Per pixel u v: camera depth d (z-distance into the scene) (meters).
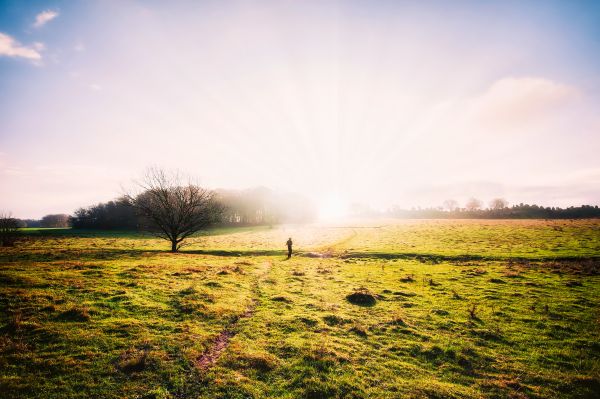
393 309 19.42
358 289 23.64
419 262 38.38
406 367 12.77
